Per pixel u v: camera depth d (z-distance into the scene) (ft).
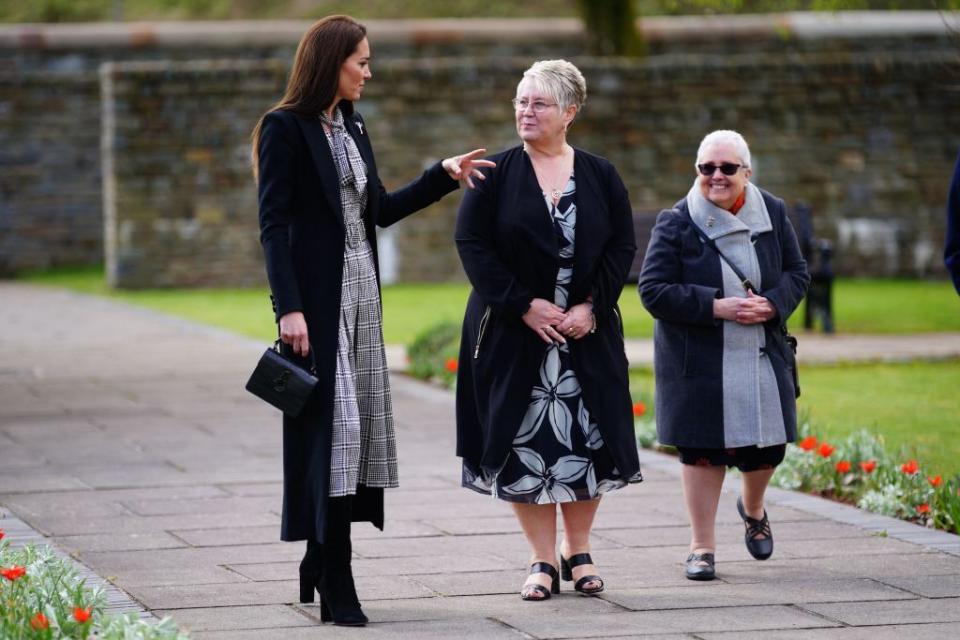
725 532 72.49
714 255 62.95
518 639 52.08
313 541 56.75
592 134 244.42
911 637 52.29
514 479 58.03
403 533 71.77
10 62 283.59
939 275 251.39
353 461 53.93
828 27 293.23
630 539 70.85
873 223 249.75
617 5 269.03
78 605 50.67
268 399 52.75
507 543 69.62
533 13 374.63
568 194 58.90
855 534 71.31
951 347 152.35
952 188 67.56
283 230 53.83
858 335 165.68
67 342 164.66
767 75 246.47
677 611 56.34
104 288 246.68
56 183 282.97
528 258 58.08
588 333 58.44
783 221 64.59
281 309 53.11
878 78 248.32
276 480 86.12
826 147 248.11
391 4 382.83
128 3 396.78
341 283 54.19
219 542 69.56
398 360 145.79
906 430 101.55
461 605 57.62
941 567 64.03
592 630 53.31
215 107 241.14
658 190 246.27
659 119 245.45
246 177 242.37
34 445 98.73
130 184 239.91
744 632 52.95
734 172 62.90
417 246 245.04
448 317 174.81
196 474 87.97
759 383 62.54
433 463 92.22
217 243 242.37
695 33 294.25
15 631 47.93
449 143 245.04
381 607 57.26
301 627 53.72
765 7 236.63
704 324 62.13
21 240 282.15
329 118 55.31
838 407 112.68
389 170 244.01
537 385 58.23
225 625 54.03
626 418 58.59
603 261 58.85
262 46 293.02
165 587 60.29
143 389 126.82
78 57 286.46
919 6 314.14
